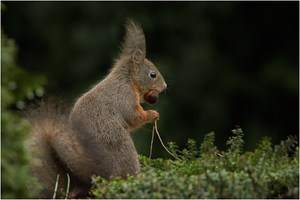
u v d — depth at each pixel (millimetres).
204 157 13141
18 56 27859
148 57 27844
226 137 27766
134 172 15062
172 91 27391
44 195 13547
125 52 16375
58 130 14008
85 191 13969
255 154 13281
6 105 10461
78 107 15242
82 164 13992
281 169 12445
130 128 15664
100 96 15352
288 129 28500
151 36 27984
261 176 11984
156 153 23953
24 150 10586
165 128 26609
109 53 27094
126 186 11852
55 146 13836
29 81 10523
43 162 13672
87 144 14227
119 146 15094
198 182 11695
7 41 10508
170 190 11570
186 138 26969
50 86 26750
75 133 14203
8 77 10438
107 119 15180
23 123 10562
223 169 12242
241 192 11664
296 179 12219
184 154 14125
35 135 13797
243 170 12336
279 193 12258
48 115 14180
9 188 10508
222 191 11625
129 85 15820
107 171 14250
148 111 15789
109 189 11914
